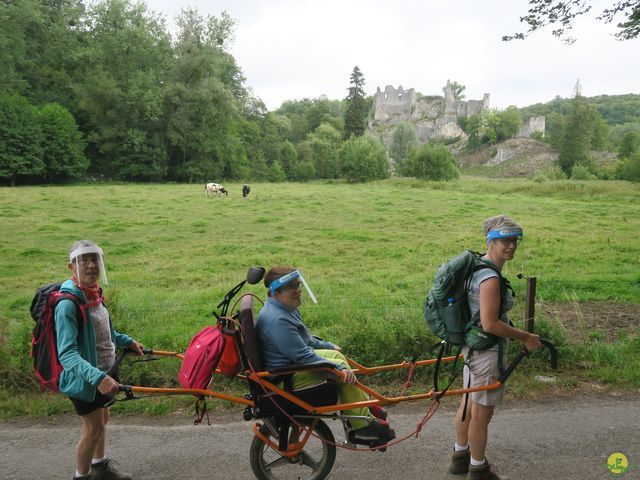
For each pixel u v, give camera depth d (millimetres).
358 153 65625
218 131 66375
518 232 3783
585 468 4402
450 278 3904
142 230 21766
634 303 10062
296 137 123062
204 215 26766
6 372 6227
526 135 152000
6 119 53125
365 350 6727
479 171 131000
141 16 63812
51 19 71000
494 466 4328
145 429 5273
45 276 13711
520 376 6387
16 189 44438
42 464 4613
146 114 60094
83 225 22656
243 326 3791
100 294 4008
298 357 3791
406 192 43094
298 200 34938
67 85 65438
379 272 13680
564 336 7090
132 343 4434
